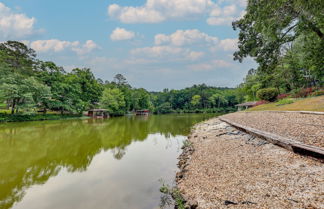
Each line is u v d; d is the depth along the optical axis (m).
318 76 21.62
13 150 10.80
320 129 6.76
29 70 31.94
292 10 8.46
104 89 54.09
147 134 16.95
